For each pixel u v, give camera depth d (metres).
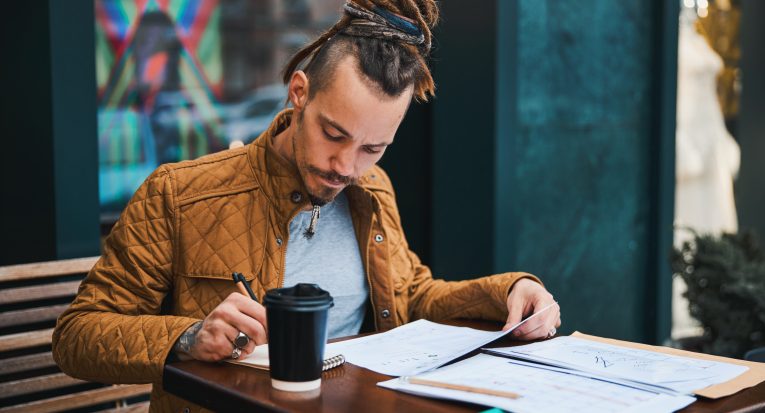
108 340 1.53
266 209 1.76
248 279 1.72
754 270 3.34
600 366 1.44
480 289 1.87
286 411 1.21
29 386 2.04
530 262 3.66
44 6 2.60
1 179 2.85
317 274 1.83
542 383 1.33
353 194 1.87
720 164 4.61
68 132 2.66
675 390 1.32
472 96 3.43
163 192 1.74
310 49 1.68
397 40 1.56
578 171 3.82
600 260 3.96
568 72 3.73
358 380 1.37
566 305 3.84
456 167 3.50
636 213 4.11
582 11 3.76
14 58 2.73
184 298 1.72
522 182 3.60
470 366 1.44
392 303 1.88
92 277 1.70
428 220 3.66
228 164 1.80
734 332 3.32
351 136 1.54
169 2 3.55
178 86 3.60
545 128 3.66
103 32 3.40
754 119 4.70
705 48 4.55
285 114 1.83
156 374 1.47
